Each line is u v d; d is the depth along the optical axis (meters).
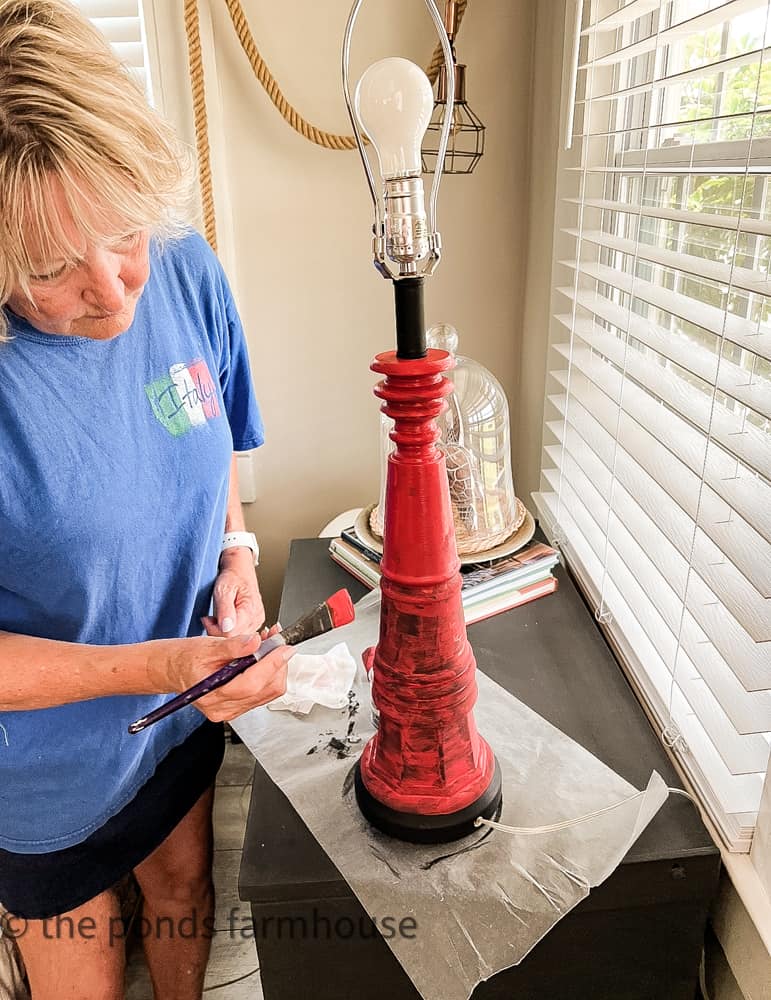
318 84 1.36
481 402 1.12
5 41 0.53
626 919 0.73
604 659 0.97
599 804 0.76
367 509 1.24
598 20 1.06
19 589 0.76
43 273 0.58
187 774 1.00
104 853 0.92
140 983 1.18
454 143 1.39
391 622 0.68
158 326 0.82
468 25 1.33
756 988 0.72
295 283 1.48
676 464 0.88
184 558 0.86
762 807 0.71
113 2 1.29
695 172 0.77
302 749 0.85
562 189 1.20
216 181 1.40
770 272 0.68
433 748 0.70
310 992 0.76
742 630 0.76
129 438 0.77
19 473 0.69
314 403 1.56
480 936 0.65
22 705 0.74
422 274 0.58
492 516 1.11
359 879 0.69
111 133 0.54
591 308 1.07
